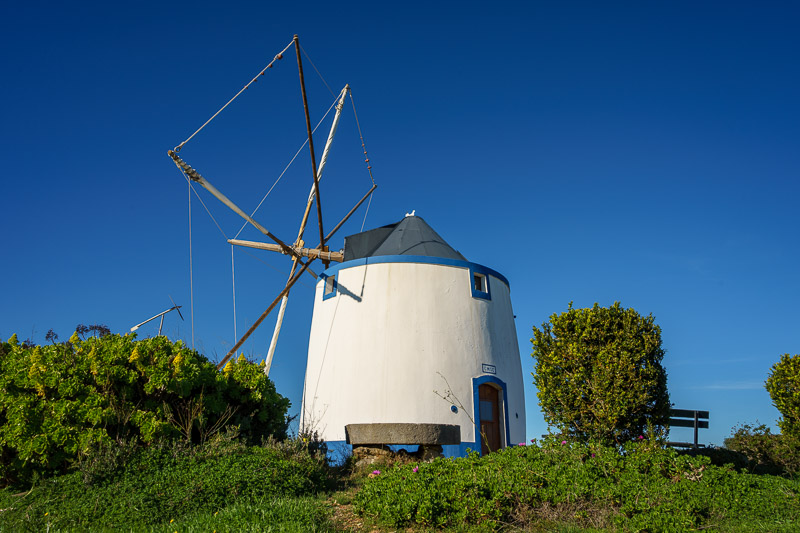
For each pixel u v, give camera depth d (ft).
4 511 31.89
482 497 29.96
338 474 45.83
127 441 38.06
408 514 28.84
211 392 45.11
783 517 28.99
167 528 28.09
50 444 36.29
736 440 53.93
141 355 41.19
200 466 35.88
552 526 28.71
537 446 38.11
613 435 40.34
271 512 29.04
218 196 59.11
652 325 42.42
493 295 62.64
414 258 60.08
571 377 41.93
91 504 31.86
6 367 39.34
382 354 56.70
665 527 26.23
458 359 57.16
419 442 53.01
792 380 52.26
